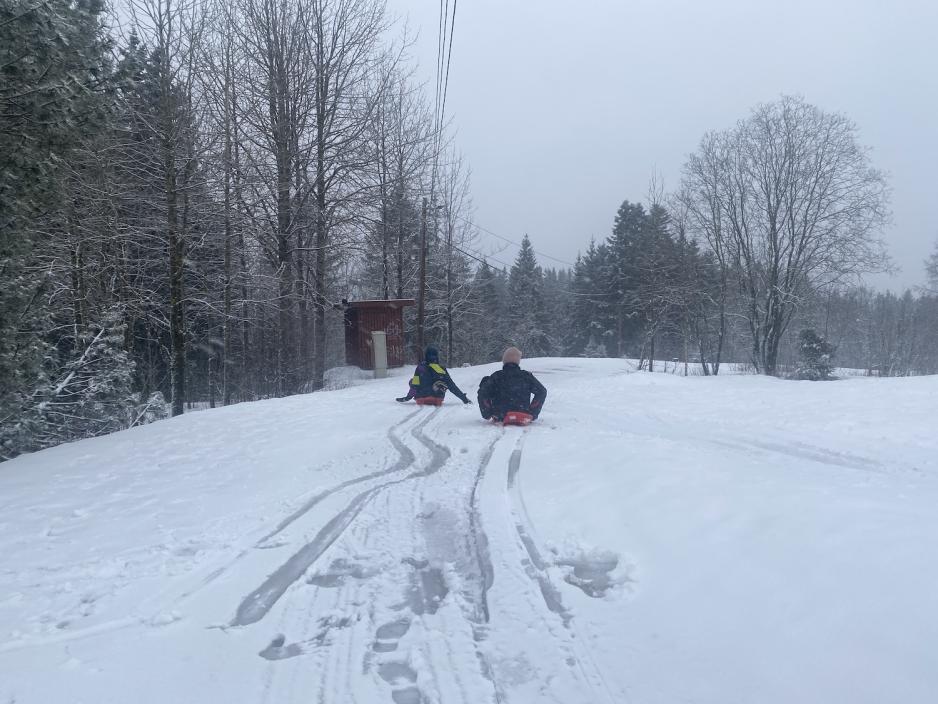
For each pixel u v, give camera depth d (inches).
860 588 114.2
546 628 121.3
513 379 367.9
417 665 110.6
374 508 208.4
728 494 177.2
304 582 150.6
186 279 808.9
